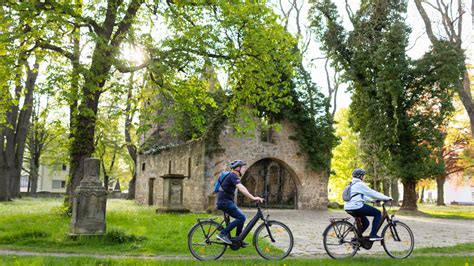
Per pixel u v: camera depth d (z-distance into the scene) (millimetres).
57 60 17547
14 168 35594
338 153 46469
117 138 45688
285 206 33438
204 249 8461
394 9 30250
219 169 27156
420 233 15359
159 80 17453
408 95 28922
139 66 15594
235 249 8508
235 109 20516
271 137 30016
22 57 14898
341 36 31375
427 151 27953
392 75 27844
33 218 15375
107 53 14500
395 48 27938
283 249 8773
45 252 9398
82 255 9023
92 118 16438
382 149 29312
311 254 9562
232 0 15594
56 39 14242
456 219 24812
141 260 8102
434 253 10055
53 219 15031
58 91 14016
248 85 17641
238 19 15883
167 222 15641
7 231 11914
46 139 48469
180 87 17359
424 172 27953
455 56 27016
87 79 13680
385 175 39250
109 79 14094
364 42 30062
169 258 8750
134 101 17578
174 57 15094
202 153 27000
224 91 19812
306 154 30953
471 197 72625
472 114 28344
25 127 35438
